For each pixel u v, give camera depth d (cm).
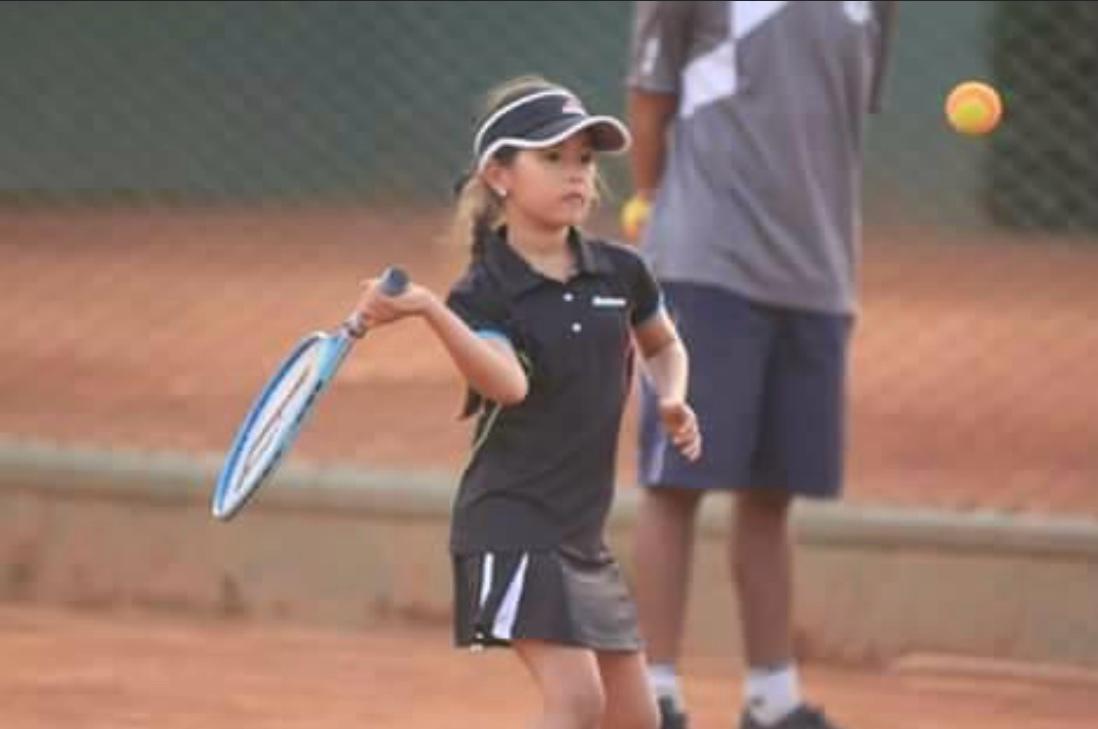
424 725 2686
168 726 2630
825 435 2609
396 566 3166
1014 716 2839
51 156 6494
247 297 5222
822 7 2564
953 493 3525
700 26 2578
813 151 2572
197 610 3203
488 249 2055
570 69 6706
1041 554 3023
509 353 1995
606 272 2078
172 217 6406
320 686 2841
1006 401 4278
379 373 4431
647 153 2642
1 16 6494
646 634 2581
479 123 2106
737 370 2556
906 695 2920
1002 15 6259
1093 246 6162
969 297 5431
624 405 2098
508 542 2038
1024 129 6234
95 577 3222
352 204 6669
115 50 6594
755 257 2555
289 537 3186
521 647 2048
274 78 6756
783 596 2639
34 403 4022
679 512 2591
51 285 5231
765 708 2636
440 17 6788
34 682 2800
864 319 5144
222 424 3909
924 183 6322
